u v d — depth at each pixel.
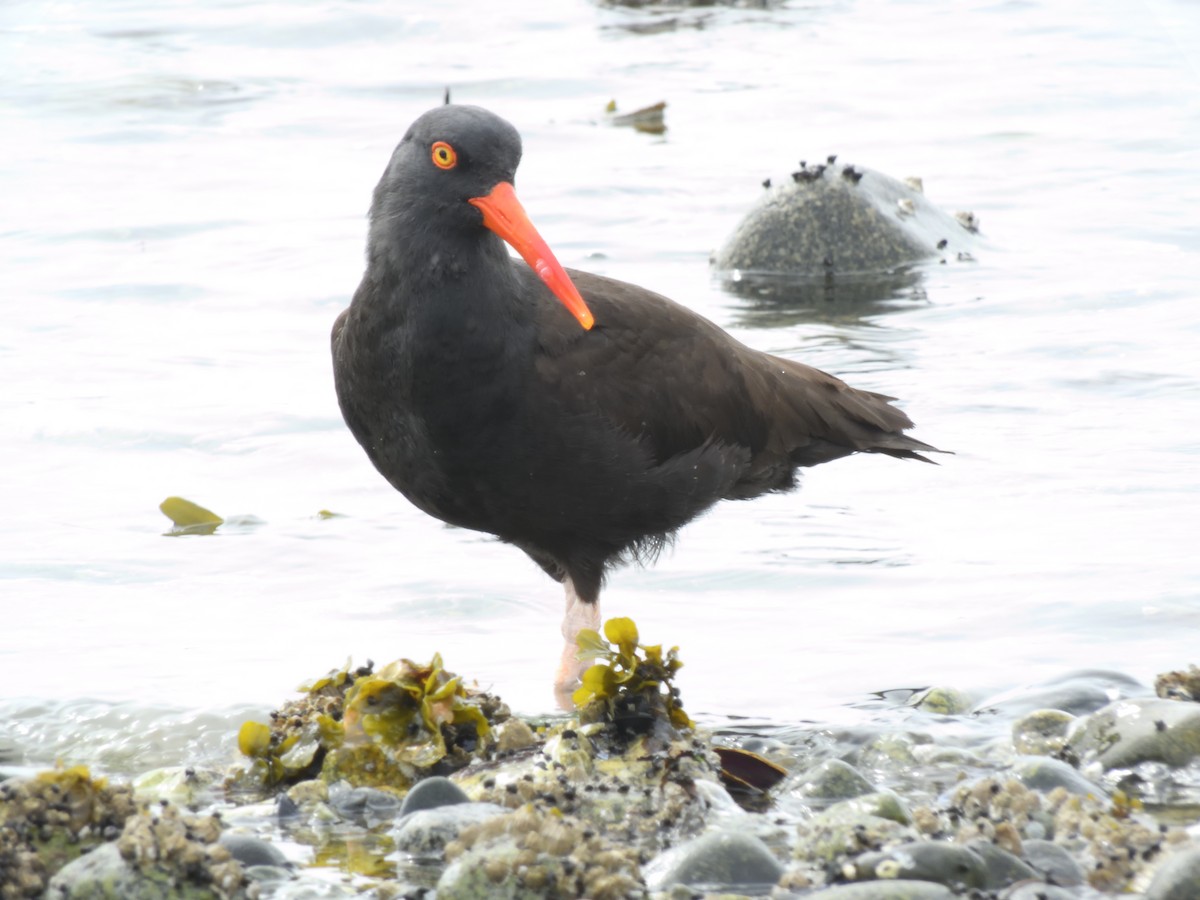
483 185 10.23
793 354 17.39
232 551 12.86
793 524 13.32
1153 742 8.77
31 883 7.18
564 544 11.09
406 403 10.49
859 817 7.93
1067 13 37.00
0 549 12.77
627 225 22.78
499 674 10.75
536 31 35.62
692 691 10.27
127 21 35.41
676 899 7.33
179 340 18.11
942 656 10.73
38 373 16.91
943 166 25.67
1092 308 18.84
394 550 13.00
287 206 23.58
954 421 15.34
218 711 9.77
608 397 10.72
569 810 8.31
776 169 25.56
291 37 34.53
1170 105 29.17
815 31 35.84
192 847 7.23
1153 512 13.11
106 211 23.19
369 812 8.58
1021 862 7.42
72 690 10.29
